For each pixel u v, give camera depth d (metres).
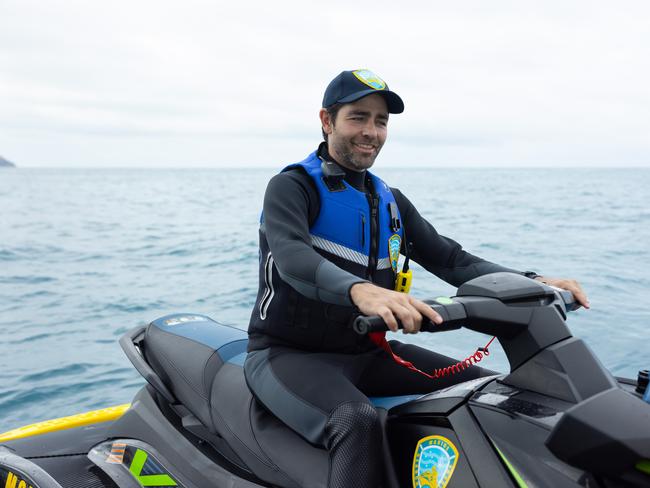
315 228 1.95
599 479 1.27
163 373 2.33
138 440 2.24
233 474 1.96
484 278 1.62
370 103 1.98
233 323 6.48
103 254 12.02
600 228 15.60
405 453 1.65
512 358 1.58
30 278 9.25
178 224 18.55
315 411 1.72
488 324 1.51
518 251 11.48
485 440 1.49
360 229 1.99
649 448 1.08
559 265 9.67
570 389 1.43
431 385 2.00
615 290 7.15
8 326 6.30
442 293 7.11
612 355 4.59
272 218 1.88
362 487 1.59
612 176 92.81
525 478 1.38
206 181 80.19
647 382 1.41
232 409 2.02
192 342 2.33
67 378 4.63
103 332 6.04
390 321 1.40
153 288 8.34
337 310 1.86
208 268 10.09
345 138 2.00
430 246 2.22
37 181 80.75
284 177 1.95
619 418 1.11
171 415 2.26
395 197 2.21
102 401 4.21
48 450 2.45
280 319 1.93
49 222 19.48
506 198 30.91
